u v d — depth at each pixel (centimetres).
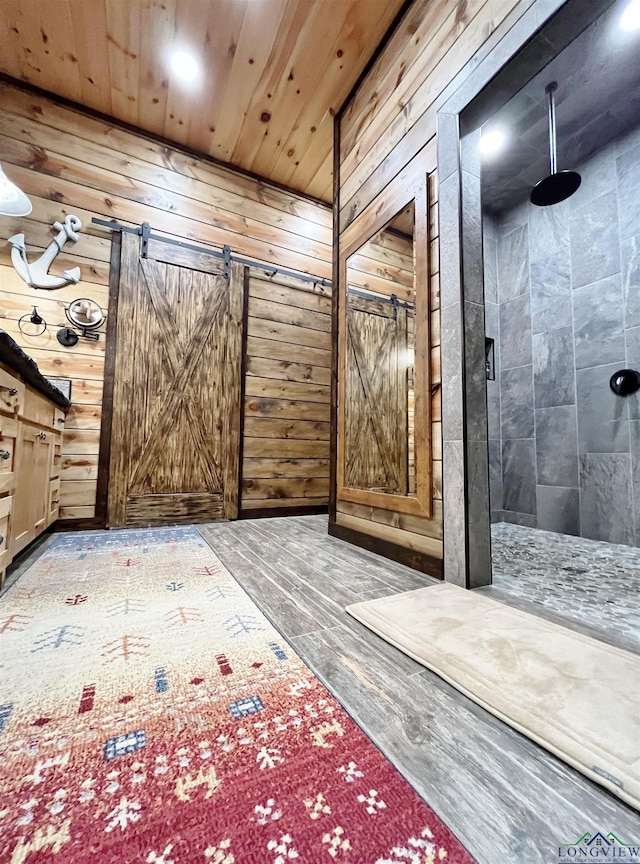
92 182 279
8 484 148
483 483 163
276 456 339
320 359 366
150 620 122
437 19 186
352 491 234
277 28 223
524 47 139
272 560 194
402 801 59
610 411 269
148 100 274
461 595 146
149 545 224
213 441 309
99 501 268
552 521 301
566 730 73
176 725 75
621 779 62
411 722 77
